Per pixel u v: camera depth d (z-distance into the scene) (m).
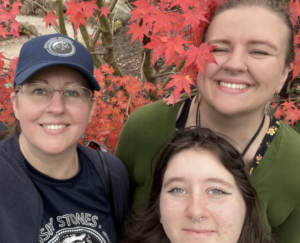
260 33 0.43
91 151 0.57
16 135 0.51
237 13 0.44
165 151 0.52
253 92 0.47
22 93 0.45
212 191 0.46
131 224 0.59
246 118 0.50
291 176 0.51
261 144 0.52
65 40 0.47
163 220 0.47
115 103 1.04
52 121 0.45
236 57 0.44
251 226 0.50
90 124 0.88
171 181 0.47
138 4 0.58
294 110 0.87
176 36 0.58
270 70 0.45
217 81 0.48
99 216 0.52
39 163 0.48
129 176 0.68
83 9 0.74
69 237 0.48
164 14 0.56
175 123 0.58
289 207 0.54
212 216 0.44
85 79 0.48
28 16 2.56
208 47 0.47
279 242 0.60
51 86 0.45
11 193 0.45
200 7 0.51
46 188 0.48
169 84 0.56
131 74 1.96
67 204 0.50
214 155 0.48
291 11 0.49
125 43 2.42
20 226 0.45
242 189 0.48
